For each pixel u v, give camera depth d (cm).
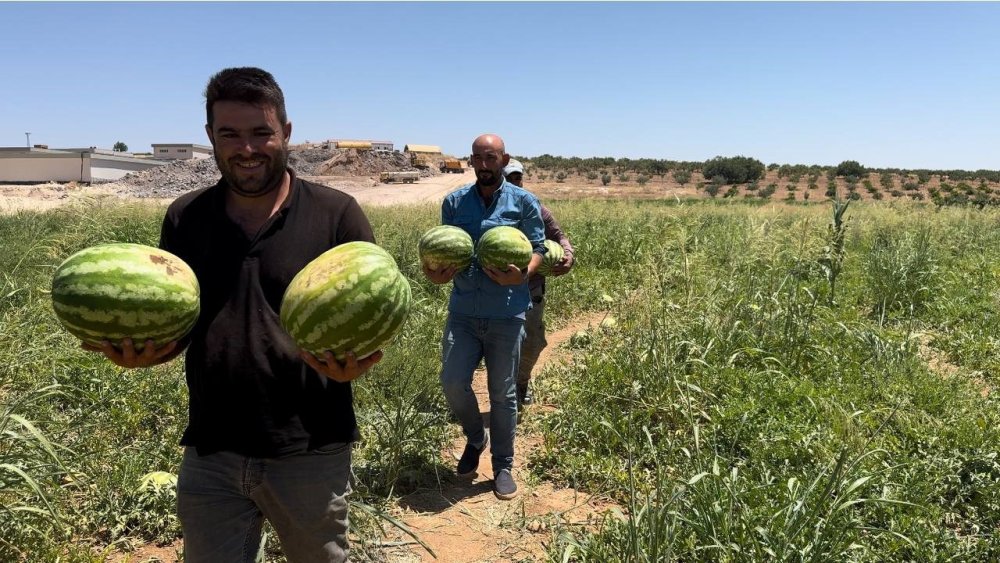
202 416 243
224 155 234
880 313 892
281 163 245
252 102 232
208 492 245
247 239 247
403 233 1209
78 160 5975
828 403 529
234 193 254
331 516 261
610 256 1287
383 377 556
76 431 504
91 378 569
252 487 245
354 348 231
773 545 339
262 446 239
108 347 231
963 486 434
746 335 681
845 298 934
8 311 650
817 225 887
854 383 606
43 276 799
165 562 379
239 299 243
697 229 1220
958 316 864
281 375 241
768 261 816
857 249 1417
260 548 312
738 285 787
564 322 905
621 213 1809
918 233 1209
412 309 828
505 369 452
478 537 411
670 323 577
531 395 625
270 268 245
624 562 339
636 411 529
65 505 413
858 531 374
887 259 963
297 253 249
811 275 989
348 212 265
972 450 472
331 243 259
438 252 431
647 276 548
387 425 511
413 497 455
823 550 337
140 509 412
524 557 391
